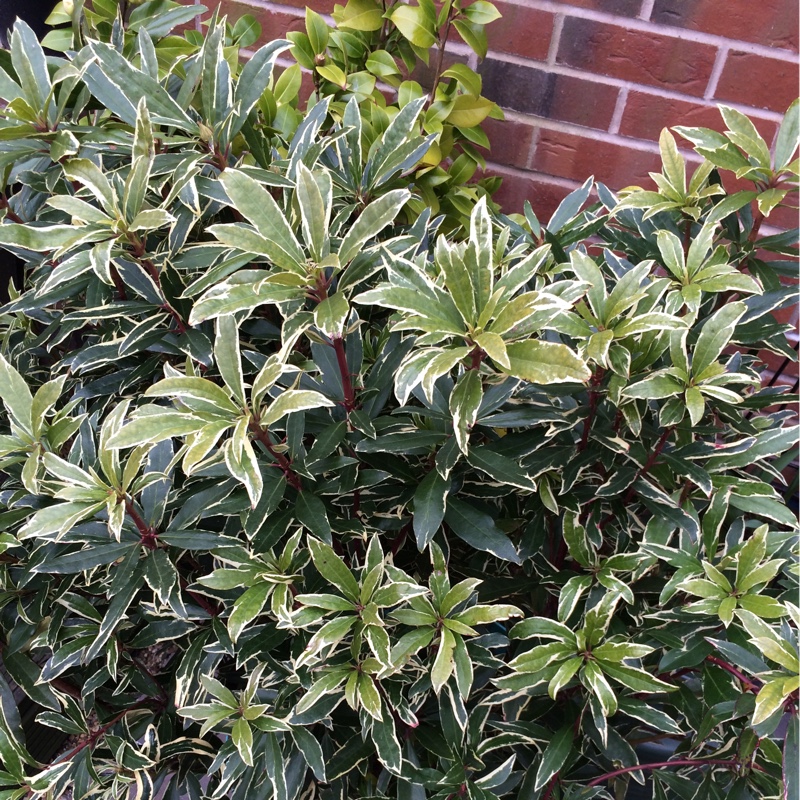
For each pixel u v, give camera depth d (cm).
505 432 87
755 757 70
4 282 95
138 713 81
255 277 62
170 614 75
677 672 80
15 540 68
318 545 64
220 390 58
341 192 81
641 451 73
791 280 105
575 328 64
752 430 76
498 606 64
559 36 114
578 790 74
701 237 73
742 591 64
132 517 67
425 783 72
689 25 109
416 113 78
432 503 67
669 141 79
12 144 74
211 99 75
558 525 85
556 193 126
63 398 86
